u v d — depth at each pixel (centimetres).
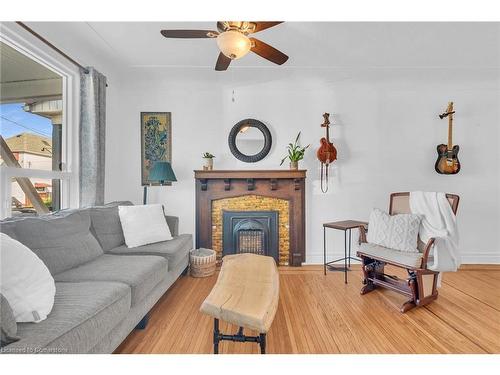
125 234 245
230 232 343
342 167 354
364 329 192
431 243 223
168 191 353
